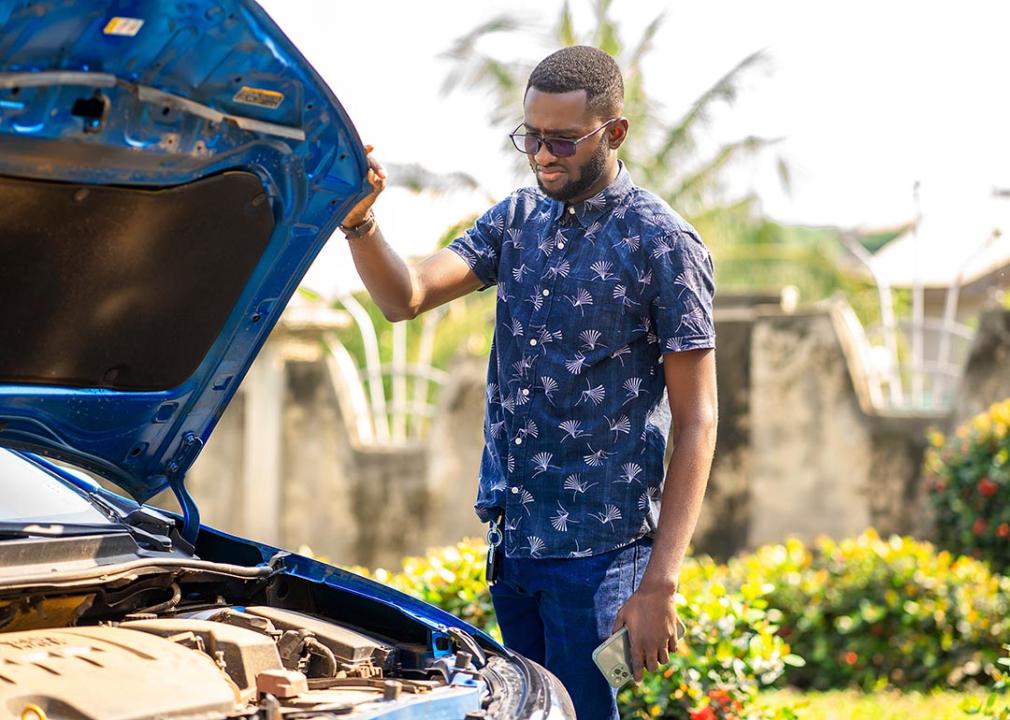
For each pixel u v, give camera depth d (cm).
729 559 947
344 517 1062
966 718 590
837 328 928
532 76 342
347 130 293
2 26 237
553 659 352
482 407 1017
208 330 321
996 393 870
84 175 273
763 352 945
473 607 500
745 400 949
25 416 311
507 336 357
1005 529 745
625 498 345
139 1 247
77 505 338
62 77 252
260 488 1091
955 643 698
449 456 1029
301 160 295
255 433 1098
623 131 345
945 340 975
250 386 1103
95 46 252
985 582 705
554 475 346
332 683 281
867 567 721
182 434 341
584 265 344
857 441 916
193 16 254
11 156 261
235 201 297
